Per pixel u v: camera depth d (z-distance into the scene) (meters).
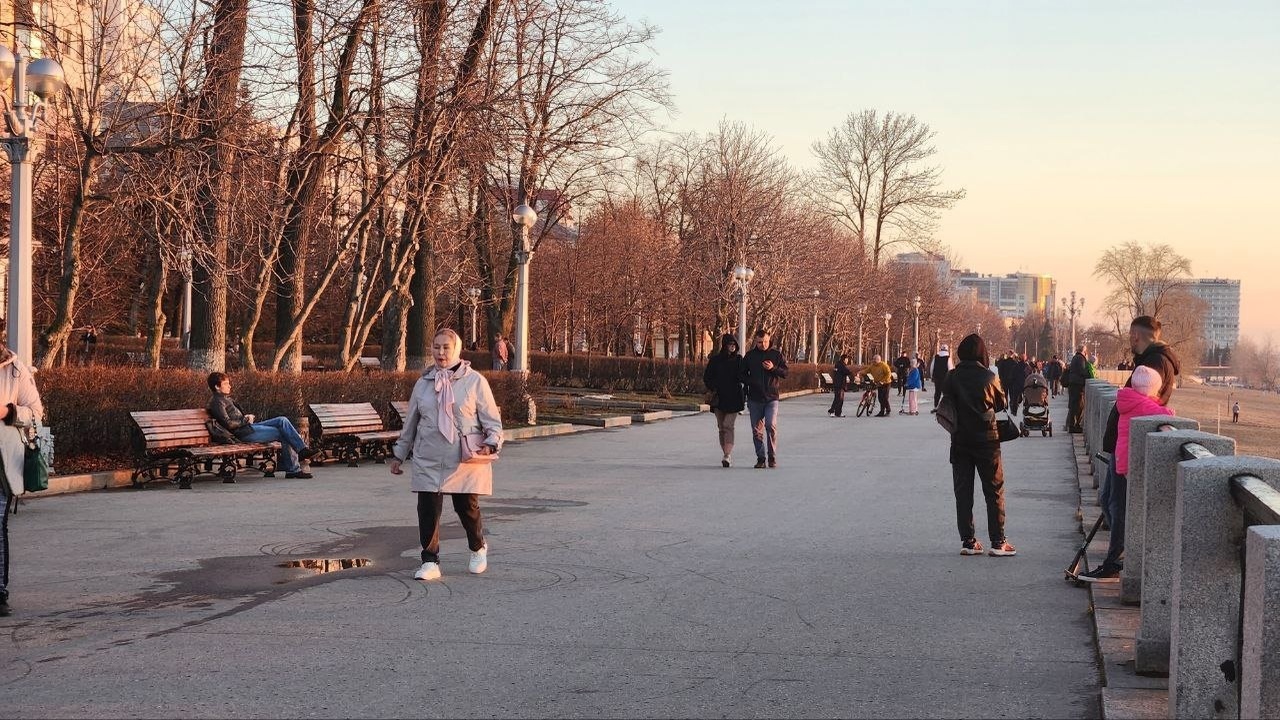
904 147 71.62
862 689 6.11
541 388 28.41
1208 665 4.78
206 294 19.97
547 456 20.31
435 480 8.98
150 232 17.88
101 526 11.56
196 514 12.45
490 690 6.01
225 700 5.77
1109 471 9.18
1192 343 125.50
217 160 17.97
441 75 22.23
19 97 14.16
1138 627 7.09
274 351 21.81
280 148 19.72
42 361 16.92
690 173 59.06
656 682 6.20
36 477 8.03
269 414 18.00
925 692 6.06
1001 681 6.29
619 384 47.28
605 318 59.28
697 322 55.72
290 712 5.58
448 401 9.00
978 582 9.12
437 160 23.30
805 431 28.09
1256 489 4.31
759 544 10.92
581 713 5.63
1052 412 40.22
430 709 5.66
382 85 21.28
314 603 8.10
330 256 24.58
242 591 8.50
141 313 56.41
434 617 7.70
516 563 9.79
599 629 7.40
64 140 18.58
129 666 6.40
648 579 9.12
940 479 16.97
